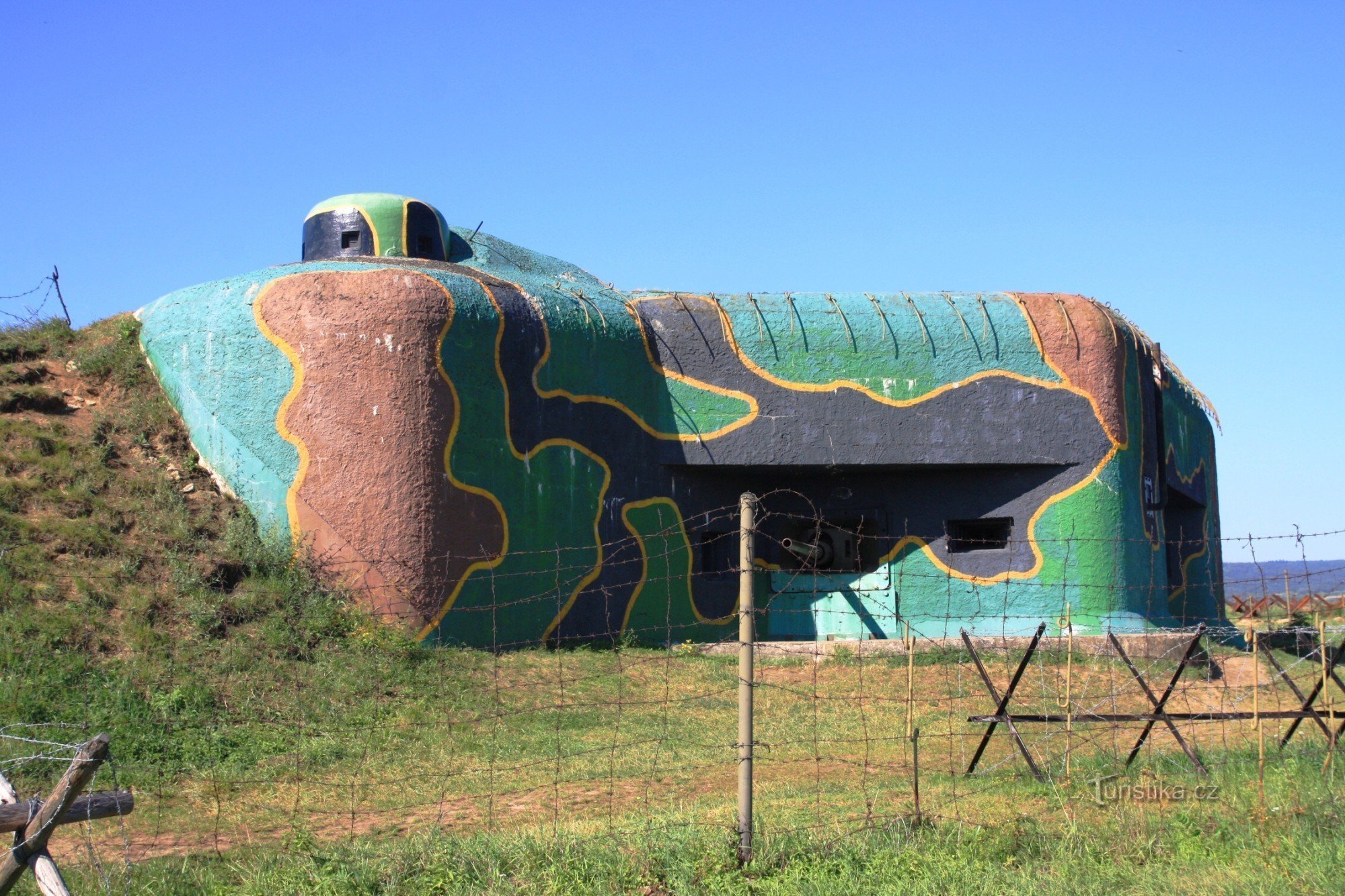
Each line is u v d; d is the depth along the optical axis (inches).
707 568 762.2
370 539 600.7
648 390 723.4
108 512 572.4
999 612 735.7
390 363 616.7
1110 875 282.5
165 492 598.5
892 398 735.7
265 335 627.8
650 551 710.5
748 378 729.6
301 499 608.7
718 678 596.4
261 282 643.5
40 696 438.6
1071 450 736.3
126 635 495.8
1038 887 273.7
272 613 550.0
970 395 739.4
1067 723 371.9
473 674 554.3
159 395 657.0
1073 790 349.4
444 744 452.4
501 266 799.7
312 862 299.1
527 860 295.6
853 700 550.6
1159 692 554.6
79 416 638.5
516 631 634.8
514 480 645.9
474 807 373.7
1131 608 729.6
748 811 297.1
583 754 446.3
